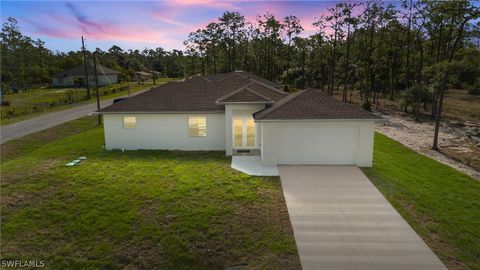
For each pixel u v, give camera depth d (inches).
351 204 441.4
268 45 2325.3
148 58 4667.8
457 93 2150.6
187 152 706.8
